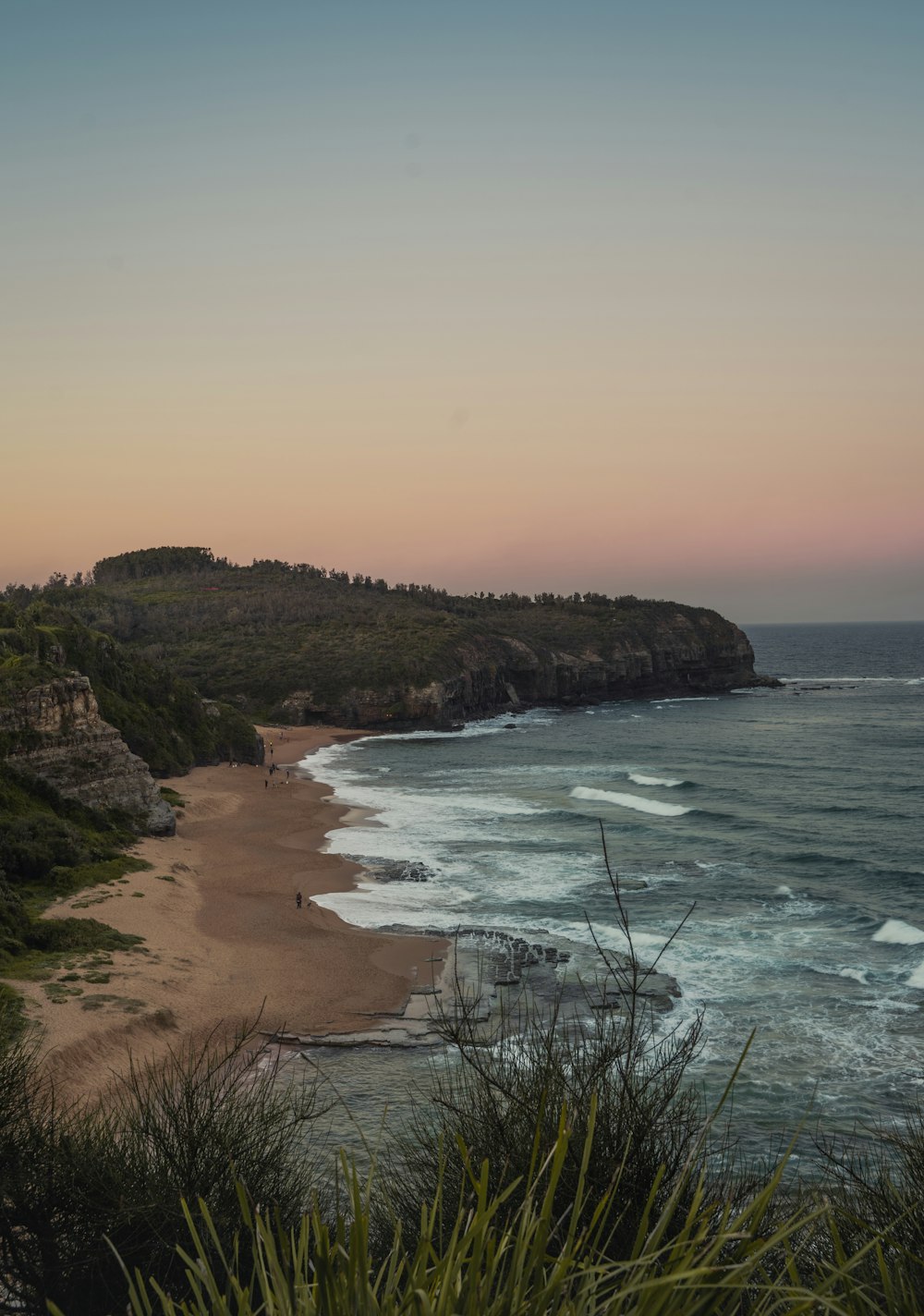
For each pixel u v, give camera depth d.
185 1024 33.62
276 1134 9.73
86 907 45.81
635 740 134.75
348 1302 2.79
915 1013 35.34
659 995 36.75
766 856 61.41
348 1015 35.38
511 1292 2.75
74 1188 8.49
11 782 59.84
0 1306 7.77
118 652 103.25
